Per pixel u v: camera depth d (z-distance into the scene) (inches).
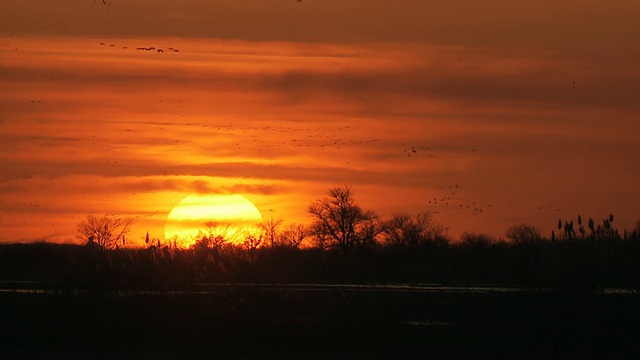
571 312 5497.1
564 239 7327.8
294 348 5083.7
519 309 5600.4
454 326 5438.0
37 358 4793.3
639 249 6939.0
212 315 5565.9
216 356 4918.8
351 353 4975.4
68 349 4995.1
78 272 6053.2
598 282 6294.3
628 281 6466.5
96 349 5012.3
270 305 5890.8
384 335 5280.5
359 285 7244.1
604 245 7130.9
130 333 5236.2
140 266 6422.2
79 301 5536.4
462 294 6299.2
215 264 7037.4
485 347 5039.4
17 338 5123.0
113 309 5462.6
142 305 5541.3
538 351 4940.9
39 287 6392.7
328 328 5359.3
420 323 5580.7
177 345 5098.4
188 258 6943.9
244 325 5364.2
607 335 5147.6
